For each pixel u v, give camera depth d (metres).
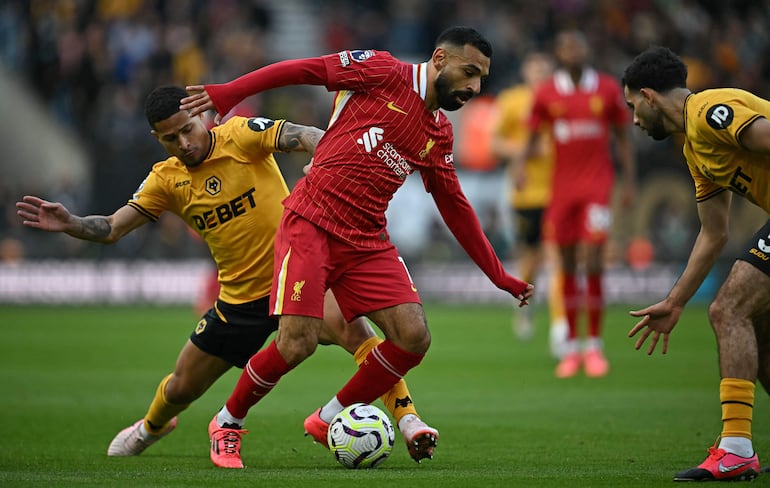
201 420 29.28
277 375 20.70
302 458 22.72
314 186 20.52
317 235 20.45
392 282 20.86
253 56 84.50
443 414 29.97
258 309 22.17
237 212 21.84
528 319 54.00
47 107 82.50
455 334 56.94
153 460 22.39
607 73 85.25
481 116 75.81
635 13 92.31
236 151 21.80
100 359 45.00
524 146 41.81
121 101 77.94
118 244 75.81
